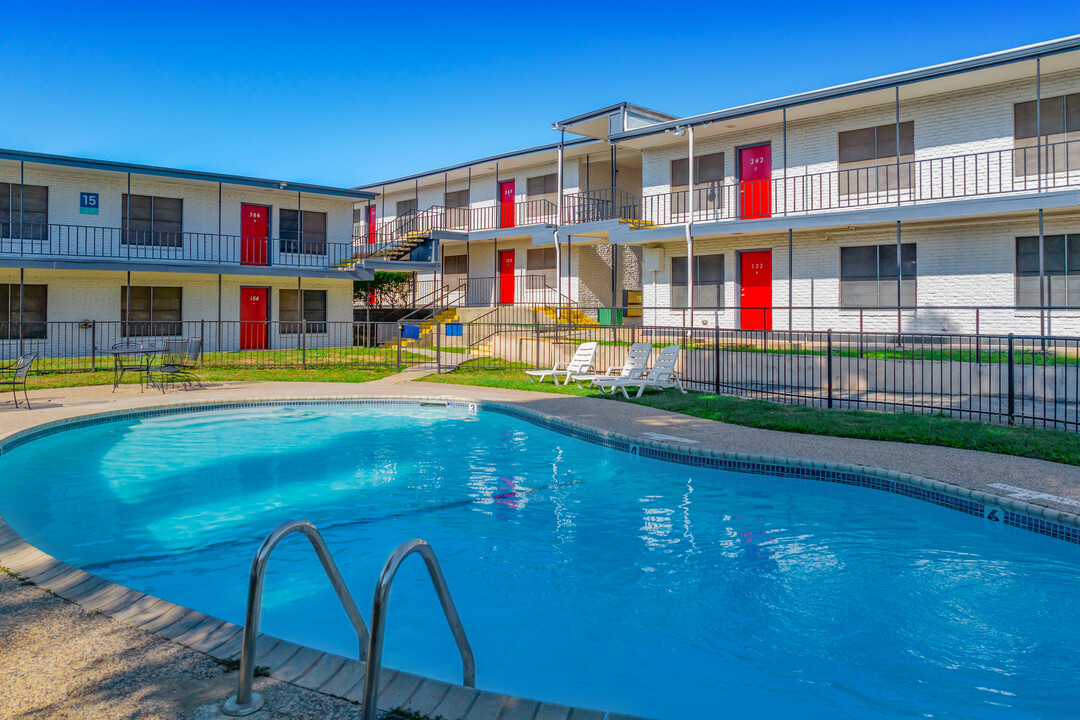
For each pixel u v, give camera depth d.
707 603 5.02
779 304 19.77
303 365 19.61
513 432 11.37
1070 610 4.80
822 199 18.84
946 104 16.88
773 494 7.73
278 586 5.34
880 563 5.71
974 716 3.57
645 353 15.01
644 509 7.25
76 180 21.22
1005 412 10.87
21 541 4.93
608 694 3.83
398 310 30.00
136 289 22.36
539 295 27.33
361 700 2.80
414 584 5.40
